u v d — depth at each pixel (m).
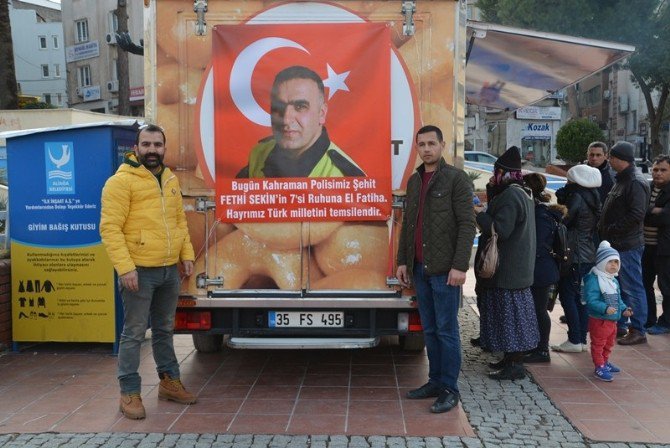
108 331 6.22
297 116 4.97
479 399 5.05
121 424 4.58
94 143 6.08
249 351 6.49
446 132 4.99
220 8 4.98
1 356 6.27
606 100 43.53
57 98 61.56
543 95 9.81
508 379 5.54
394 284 5.00
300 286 5.03
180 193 4.88
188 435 4.36
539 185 5.79
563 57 7.77
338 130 4.98
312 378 5.60
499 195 5.23
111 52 43.09
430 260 4.65
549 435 4.37
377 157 4.97
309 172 5.00
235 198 5.02
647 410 4.84
